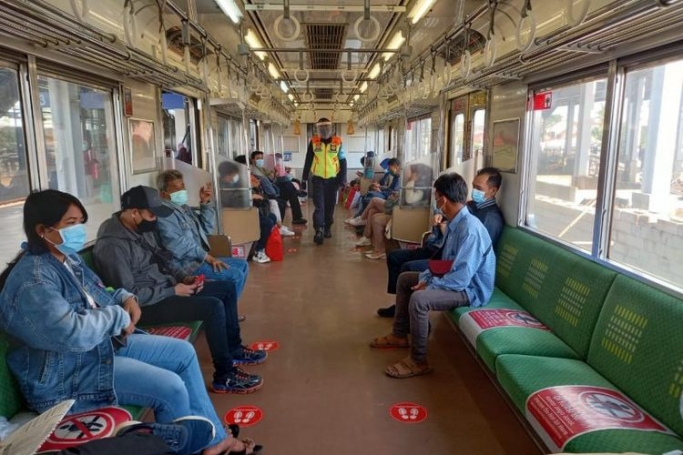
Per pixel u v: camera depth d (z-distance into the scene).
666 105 2.35
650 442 1.72
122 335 2.15
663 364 1.93
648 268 2.45
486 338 2.66
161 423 1.88
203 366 3.24
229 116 8.80
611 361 2.22
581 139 3.17
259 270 5.66
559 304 2.78
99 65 3.16
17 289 1.80
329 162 7.08
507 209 4.05
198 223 3.71
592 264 2.67
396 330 3.54
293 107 14.67
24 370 1.86
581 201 3.19
